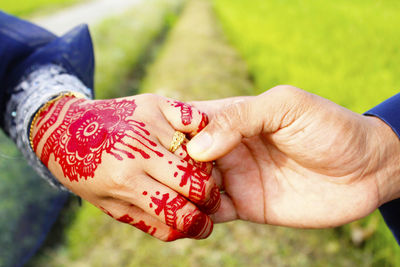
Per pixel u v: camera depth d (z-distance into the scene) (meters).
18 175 0.74
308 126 0.30
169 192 0.28
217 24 2.49
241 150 0.34
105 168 0.28
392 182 0.31
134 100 0.30
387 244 0.48
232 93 1.10
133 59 1.70
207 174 0.28
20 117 0.33
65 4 3.88
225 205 0.35
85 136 0.29
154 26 2.53
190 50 1.69
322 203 0.32
